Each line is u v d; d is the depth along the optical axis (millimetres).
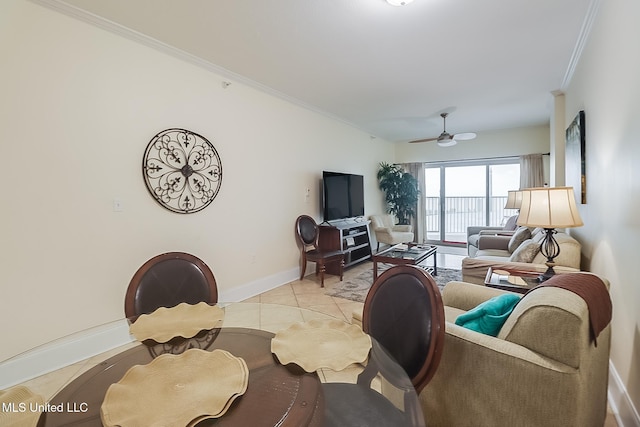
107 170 2477
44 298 2170
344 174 5219
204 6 2207
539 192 2104
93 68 2385
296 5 2203
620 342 1786
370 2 2180
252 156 3781
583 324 1116
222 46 2803
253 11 2271
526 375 1169
